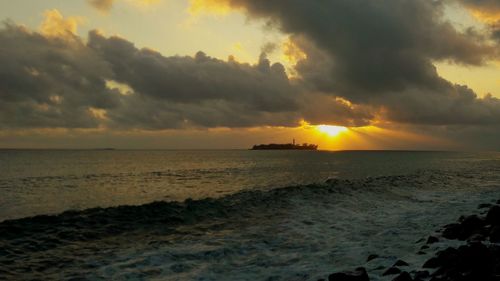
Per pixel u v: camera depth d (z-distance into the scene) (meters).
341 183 30.11
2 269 10.85
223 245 13.48
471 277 8.40
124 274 10.60
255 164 78.75
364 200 23.78
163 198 28.58
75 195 30.28
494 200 24.50
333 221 17.72
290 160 100.12
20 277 10.34
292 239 14.42
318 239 14.45
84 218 16.73
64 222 16.02
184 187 35.44
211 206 20.06
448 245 12.33
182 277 10.35
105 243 13.77
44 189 34.06
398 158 119.50
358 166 70.50
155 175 49.28
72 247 13.18
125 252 12.64
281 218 18.19
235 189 33.69
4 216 21.70
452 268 9.10
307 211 19.89
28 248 12.87
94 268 11.09
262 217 18.39
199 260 11.85
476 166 71.81
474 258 9.34
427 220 18.00
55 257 12.08
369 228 16.33
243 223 17.16
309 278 9.95
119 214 17.69
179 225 16.61
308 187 27.09
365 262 11.24
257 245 13.55
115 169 61.84
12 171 56.47
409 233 15.16
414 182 34.78
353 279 8.64
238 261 11.77
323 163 82.81
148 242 13.94
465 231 13.71
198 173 52.94
